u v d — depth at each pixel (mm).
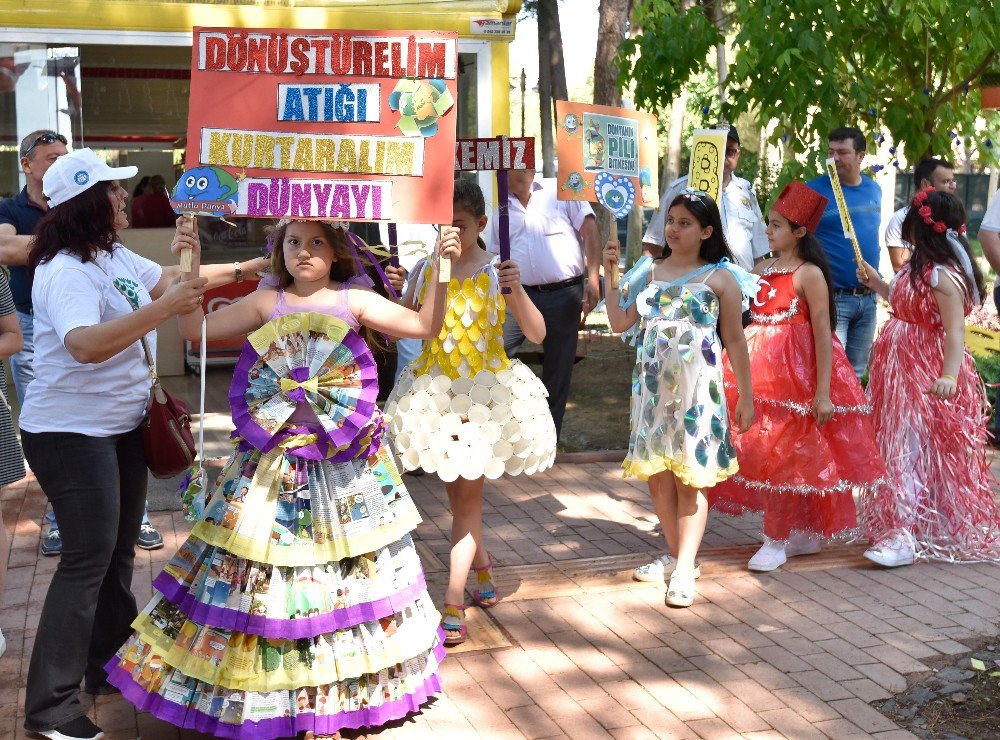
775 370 5270
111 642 3918
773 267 5379
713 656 4316
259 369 3494
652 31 8930
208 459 7363
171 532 5801
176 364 10422
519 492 6680
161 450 3594
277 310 3611
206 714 3398
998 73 8070
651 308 4852
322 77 3514
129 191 13102
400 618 3596
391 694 3582
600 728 3734
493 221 6672
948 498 5465
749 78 8945
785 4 7656
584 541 5754
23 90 7551
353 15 7707
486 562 4781
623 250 22922
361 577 3506
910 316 5480
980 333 5652
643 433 4863
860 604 4867
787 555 5539
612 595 4969
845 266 6961
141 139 13117
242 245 11547
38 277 3484
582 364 11180
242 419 3461
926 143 8461
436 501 6473
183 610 3471
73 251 3482
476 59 7883
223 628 3375
